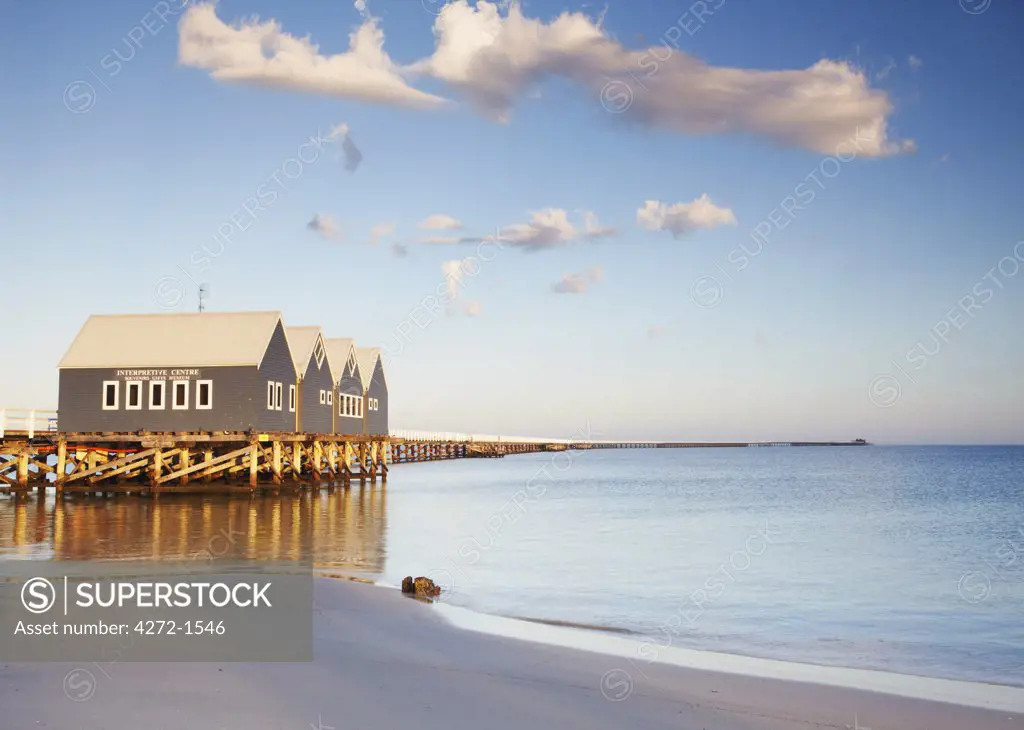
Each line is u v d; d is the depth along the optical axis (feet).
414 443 287.07
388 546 81.35
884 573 73.20
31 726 28.50
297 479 144.97
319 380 170.81
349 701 31.94
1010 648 46.70
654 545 89.61
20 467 127.85
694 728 31.14
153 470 132.98
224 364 140.15
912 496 180.86
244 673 34.96
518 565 73.26
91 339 145.59
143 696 31.81
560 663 39.11
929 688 37.91
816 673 40.09
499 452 450.71
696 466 411.75
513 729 29.94
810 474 306.14
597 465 425.28
